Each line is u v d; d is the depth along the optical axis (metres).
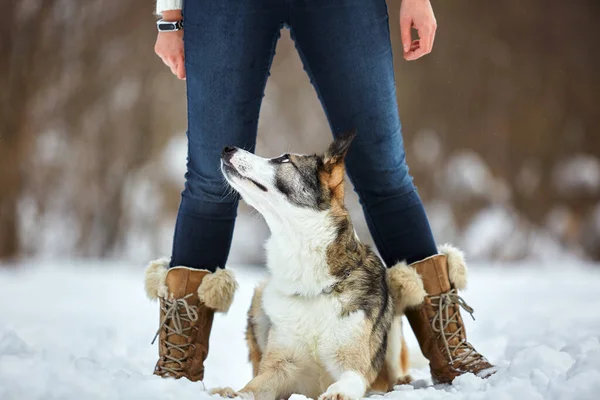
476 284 12.70
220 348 6.59
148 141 22.81
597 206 23.45
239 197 5.02
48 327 7.16
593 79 24.61
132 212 21.86
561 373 3.89
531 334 6.09
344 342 4.49
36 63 22.39
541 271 17.27
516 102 24.55
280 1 4.62
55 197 22.00
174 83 23.09
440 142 24.08
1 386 3.50
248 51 4.62
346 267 4.65
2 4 22.05
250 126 4.80
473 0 24.66
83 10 22.84
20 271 16.28
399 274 4.85
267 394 4.43
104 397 3.49
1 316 8.17
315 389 4.71
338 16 4.66
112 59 23.08
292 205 4.69
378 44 4.76
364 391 4.31
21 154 21.88
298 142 23.38
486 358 5.24
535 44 24.72
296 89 23.62
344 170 5.09
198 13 4.60
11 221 21.38
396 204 4.98
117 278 14.05
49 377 3.66
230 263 19.62
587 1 24.69
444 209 22.88
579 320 6.96
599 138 24.44
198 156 4.79
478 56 24.52
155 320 8.33
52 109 22.58
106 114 22.83
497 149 24.25
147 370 5.00
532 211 23.59
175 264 4.88
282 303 4.62
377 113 4.82
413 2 4.89
